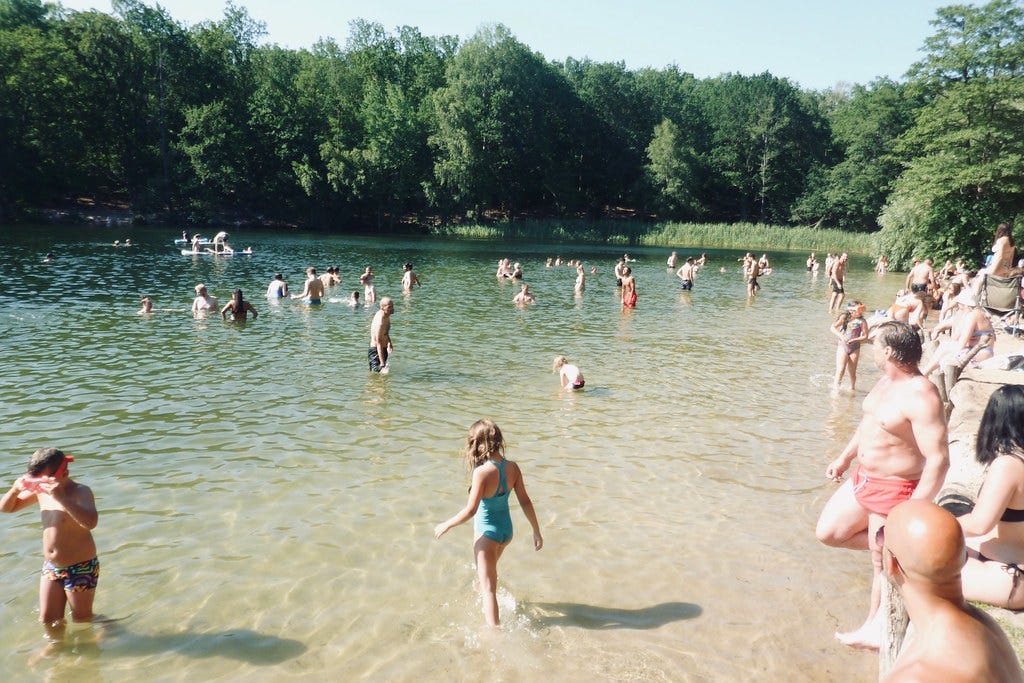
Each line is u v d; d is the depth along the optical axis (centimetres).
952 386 856
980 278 1284
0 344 1538
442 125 7381
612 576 642
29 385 1219
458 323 2061
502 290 2927
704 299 2858
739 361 1622
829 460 955
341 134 7638
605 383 1373
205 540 685
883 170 7300
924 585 210
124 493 789
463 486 834
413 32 9162
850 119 8600
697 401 1252
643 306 2592
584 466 917
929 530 208
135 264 3409
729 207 9075
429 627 556
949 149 4200
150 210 7044
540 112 7950
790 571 655
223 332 1770
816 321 2291
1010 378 962
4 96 6269
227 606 577
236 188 7250
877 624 515
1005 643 208
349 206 7669
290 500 783
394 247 5488
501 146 7638
